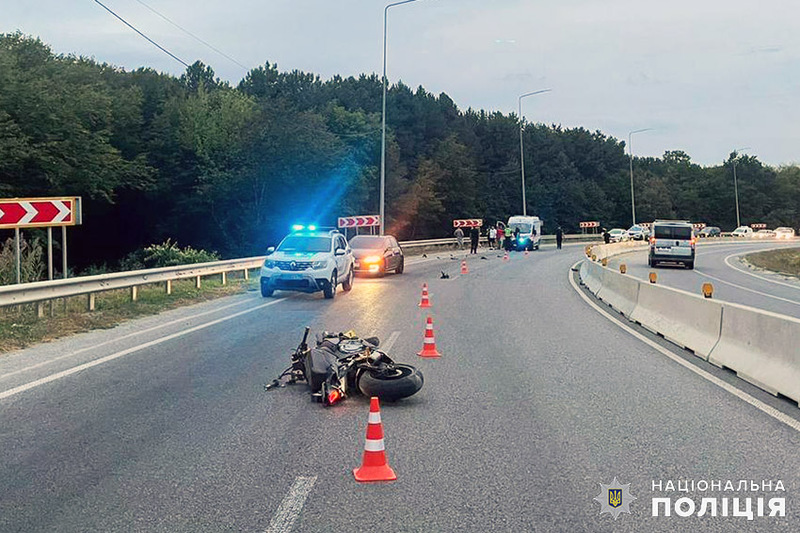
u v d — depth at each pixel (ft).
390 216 260.83
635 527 15.31
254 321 50.29
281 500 16.75
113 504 16.55
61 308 52.49
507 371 32.45
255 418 24.27
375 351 28.17
